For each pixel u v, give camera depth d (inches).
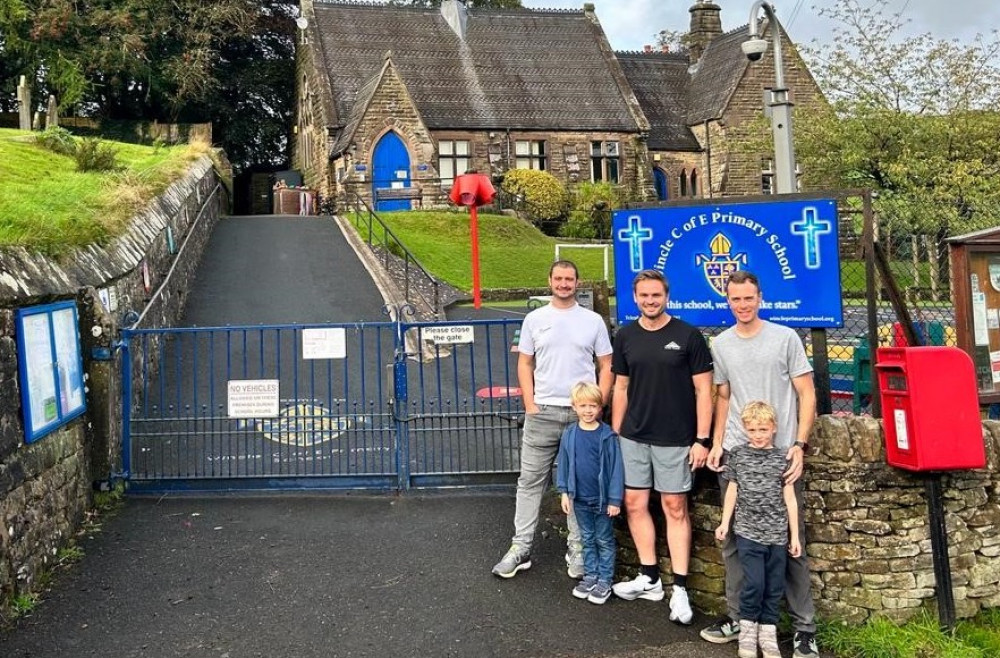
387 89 1179.9
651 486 216.7
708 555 218.4
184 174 716.0
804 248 231.9
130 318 317.4
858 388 314.3
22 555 219.5
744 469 192.7
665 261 251.1
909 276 350.3
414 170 1188.5
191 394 408.2
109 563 241.9
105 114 1433.3
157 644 198.2
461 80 1365.7
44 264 273.3
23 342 225.5
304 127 1421.0
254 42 1583.4
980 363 230.4
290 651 195.3
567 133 1342.3
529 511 236.2
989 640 197.5
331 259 726.5
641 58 1638.8
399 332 303.6
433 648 196.5
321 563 242.1
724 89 1470.2
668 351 211.5
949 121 968.9
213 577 233.3
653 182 1406.3
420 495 295.7
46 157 607.8
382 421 347.3
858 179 1043.3
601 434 220.1
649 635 203.2
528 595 222.8
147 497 294.5
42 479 236.5
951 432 191.8
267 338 509.4
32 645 197.2
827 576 204.7
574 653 194.5
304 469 304.2
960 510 209.6
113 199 481.4
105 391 286.7
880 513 203.2
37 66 1250.6
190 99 1441.9
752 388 199.0
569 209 1221.7
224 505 288.0
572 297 237.0
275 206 1214.9
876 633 195.5
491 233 979.3
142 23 1294.3
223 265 695.7
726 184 1438.2
